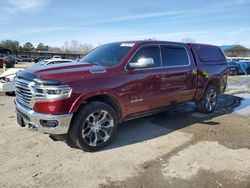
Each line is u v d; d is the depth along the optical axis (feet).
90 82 14.07
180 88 19.51
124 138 16.89
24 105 14.46
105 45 19.12
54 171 12.50
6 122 19.97
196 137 17.21
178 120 21.27
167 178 11.89
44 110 13.15
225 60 25.36
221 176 12.10
